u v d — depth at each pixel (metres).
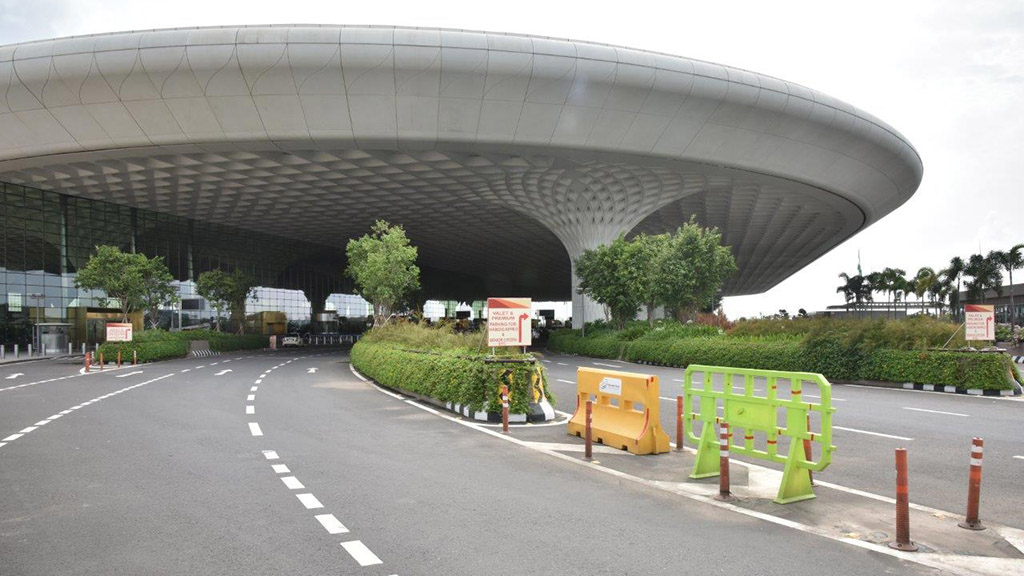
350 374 25.12
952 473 8.13
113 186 42.19
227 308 53.34
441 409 14.45
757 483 7.62
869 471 8.25
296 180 40.12
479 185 41.09
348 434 11.13
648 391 9.48
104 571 4.90
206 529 5.93
